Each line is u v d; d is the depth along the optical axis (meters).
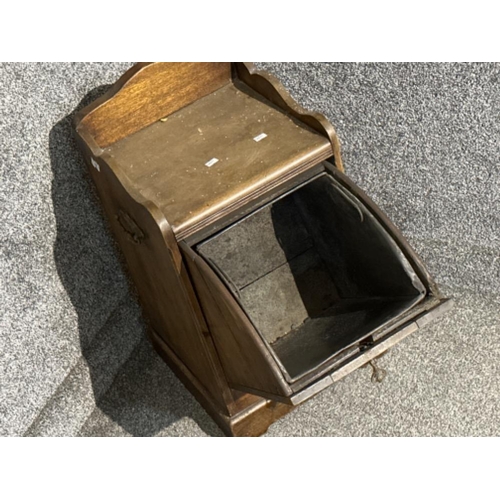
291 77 1.41
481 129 1.42
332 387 1.48
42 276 1.34
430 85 1.38
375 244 1.21
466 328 1.52
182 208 1.17
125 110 1.28
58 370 1.42
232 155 1.24
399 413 1.45
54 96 1.26
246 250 1.37
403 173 1.48
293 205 1.37
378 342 1.13
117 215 1.27
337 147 1.23
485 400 1.45
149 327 1.50
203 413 1.47
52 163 1.30
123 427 1.47
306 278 1.39
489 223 1.52
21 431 1.38
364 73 1.38
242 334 1.13
